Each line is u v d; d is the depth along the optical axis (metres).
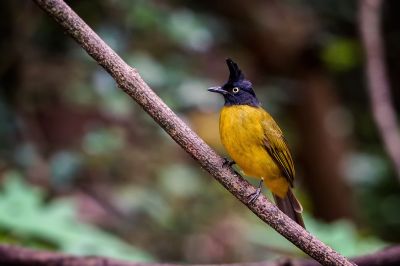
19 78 12.20
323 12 14.29
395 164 9.58
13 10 11.89
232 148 6.87
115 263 5.66
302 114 14.72
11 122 11.64
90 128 13.01
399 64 14.95
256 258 13.01
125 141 12.91
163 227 12.49
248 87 7.01
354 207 15.13
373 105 10.21
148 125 12.94
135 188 12.46
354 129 16.39
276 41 13.95
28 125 12.46
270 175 6.98
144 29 12.00
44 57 12.51
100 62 4.24
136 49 12.26
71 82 12.67
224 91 7.00
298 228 4.43
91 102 12.52
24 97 12.37
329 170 14.80
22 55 12.03
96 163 12.30
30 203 6.91
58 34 12.29
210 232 13.21
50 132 13.23
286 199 7.26
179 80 11.84
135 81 4.27
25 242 6.77
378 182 15.85
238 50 15.31
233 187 4.51
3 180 11.01
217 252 13.02
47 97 12.84
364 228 14.95
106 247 6.98
